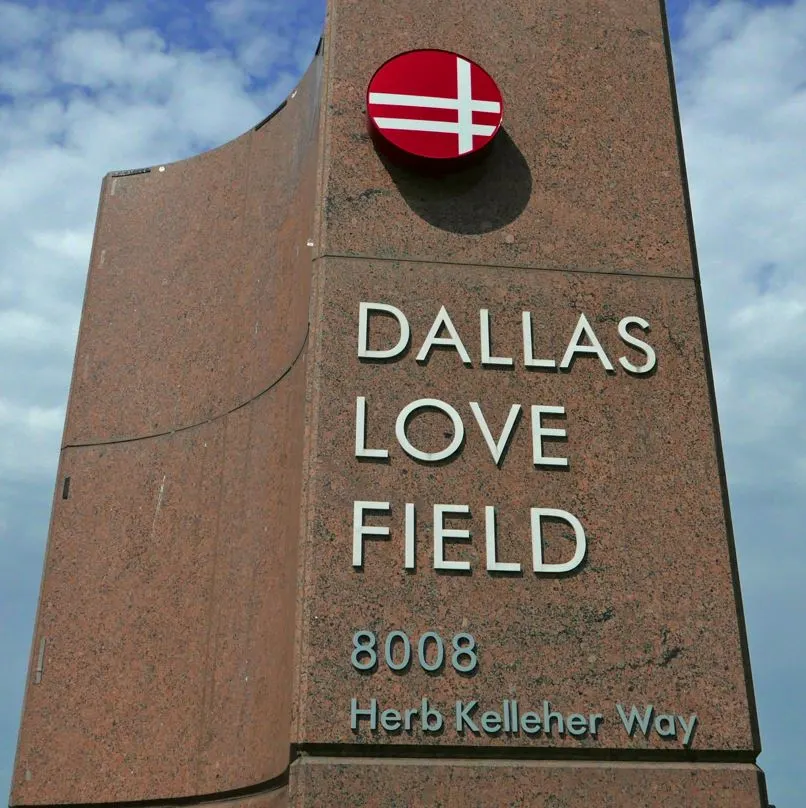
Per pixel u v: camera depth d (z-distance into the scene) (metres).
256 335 6.39
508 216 5.46
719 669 4.64
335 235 5.28
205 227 7.12
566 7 6.10
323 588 4.55
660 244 5.51
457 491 4.81
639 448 5.03
